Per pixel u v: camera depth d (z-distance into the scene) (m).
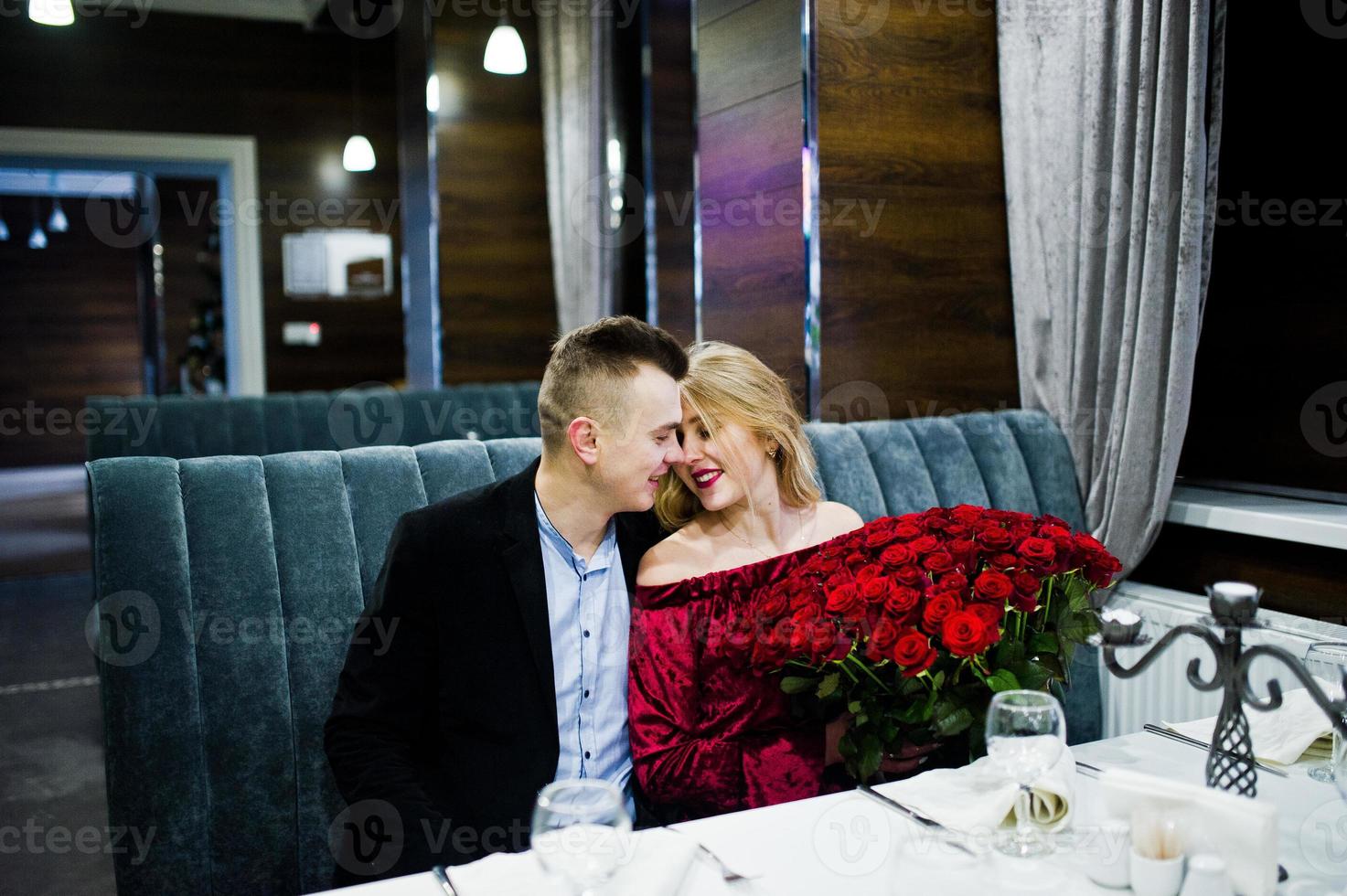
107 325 13.12
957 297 3.12
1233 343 3.09
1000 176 3.16
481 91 5.60
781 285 3.08
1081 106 2.83
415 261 5.90
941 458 2.81
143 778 1.94
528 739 1.85
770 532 2.10
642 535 2.08
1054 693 1.90
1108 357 2.82
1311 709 1.71
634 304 5.07
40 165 7.22
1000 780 1.38
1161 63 2.59
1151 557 3.00
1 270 12.63
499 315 5.73
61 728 4.16
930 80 3.04
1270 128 2.96
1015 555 1.63
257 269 7.76
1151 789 1.29
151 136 7.35
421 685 1.87
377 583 1.89
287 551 2.10
